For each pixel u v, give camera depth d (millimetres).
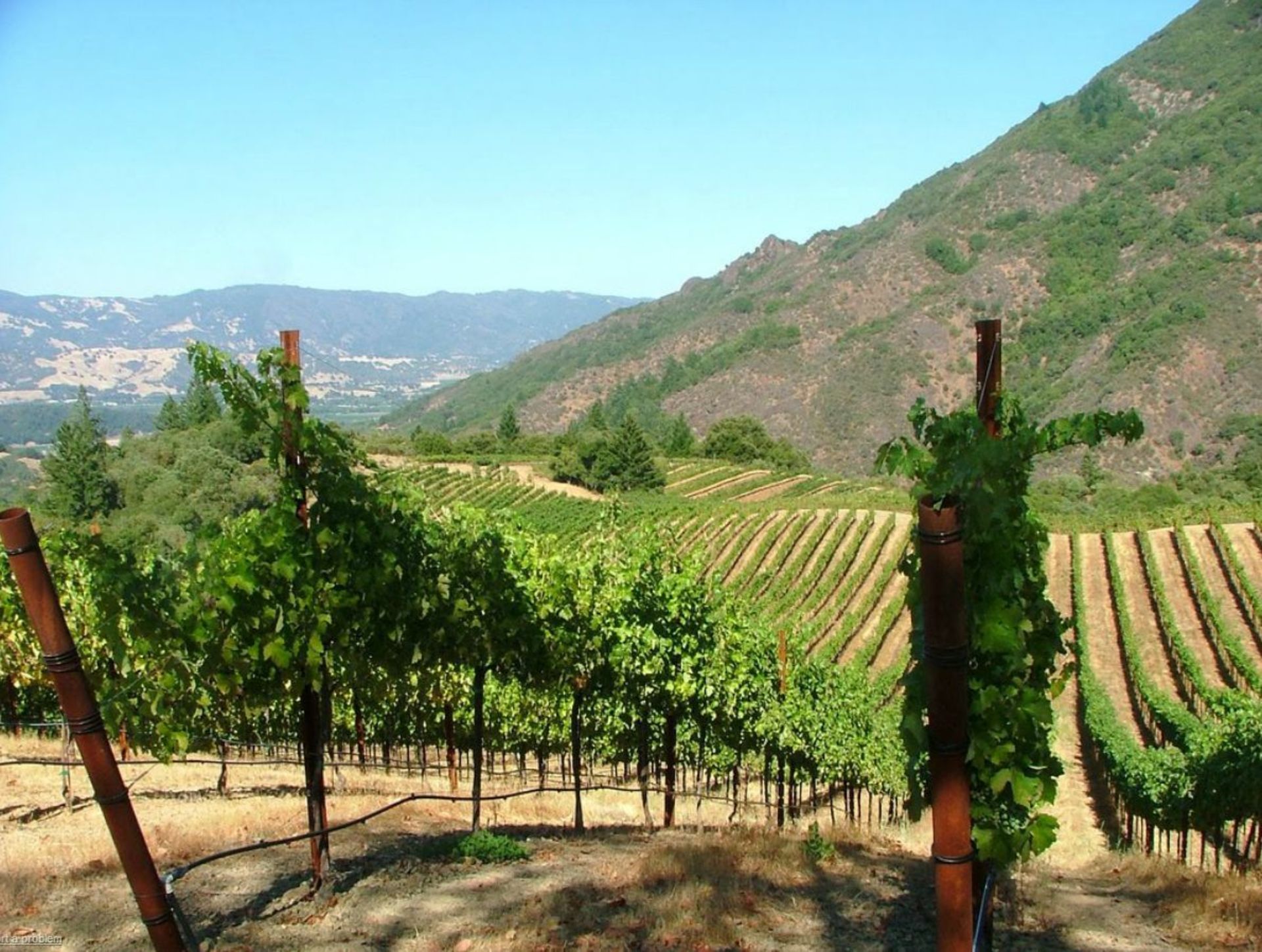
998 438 6422
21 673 15250
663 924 7824
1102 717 27688
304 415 7910
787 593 49125
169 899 4809
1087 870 13000
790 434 143875
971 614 5375
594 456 87688
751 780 25141
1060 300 147375
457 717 19500
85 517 56406
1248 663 33375
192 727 10062
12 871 8648
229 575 7551
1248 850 16641
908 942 7891
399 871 9195
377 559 8383
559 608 13039
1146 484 93688
